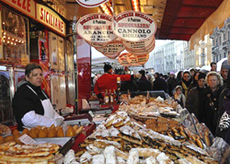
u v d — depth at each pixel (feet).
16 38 11.51
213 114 13.29
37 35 14.06
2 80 10.18
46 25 14.93
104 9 16.93
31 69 8.78
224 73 15.93
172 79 33.14
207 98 13.46
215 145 5.66
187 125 7.11
